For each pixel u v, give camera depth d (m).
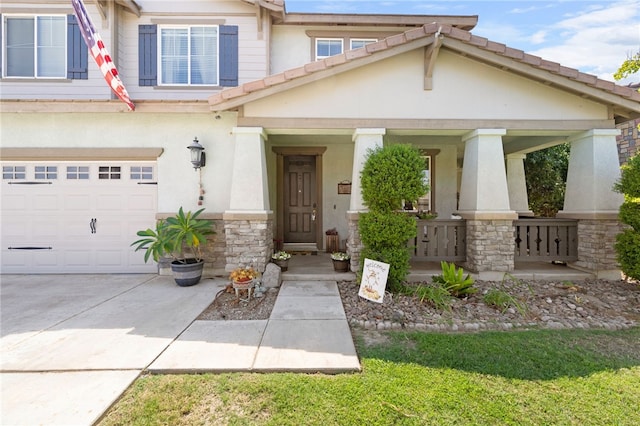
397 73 6.37
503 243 6.20
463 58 6.35
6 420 2.32
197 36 8.22
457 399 2.57
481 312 4.59
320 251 9.09
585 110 6.38
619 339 3.73
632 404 2.52
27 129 6.86
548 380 2.85
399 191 5.28
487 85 6.37
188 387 2.76
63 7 7.69
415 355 3.31
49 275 6.92
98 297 5.34
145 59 8.08
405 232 5.41
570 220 6.68
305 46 8.88
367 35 8.87
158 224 6.34
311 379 2.87
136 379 2.88
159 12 8.11
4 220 7.02
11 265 7.03
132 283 6.26
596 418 2.36
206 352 3.35
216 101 6.07
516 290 5.53
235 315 4.50
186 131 6.89
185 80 8.20
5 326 4.07
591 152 6.36
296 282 6.20
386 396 2.61
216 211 6.88
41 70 7.74
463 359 3.22
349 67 5.99
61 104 6.50
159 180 6.89
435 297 4.81
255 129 6.34
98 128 6.89
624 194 5.84
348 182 9.26
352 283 6.12
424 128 6.36
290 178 9.38
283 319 4.32
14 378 2.87
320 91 6.38
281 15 8.35
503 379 2.86
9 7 7.58
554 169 11.04
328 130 6.55
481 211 6.24
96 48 6.09
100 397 2.60
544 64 5.79
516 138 7.88
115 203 7.05
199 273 6.19
